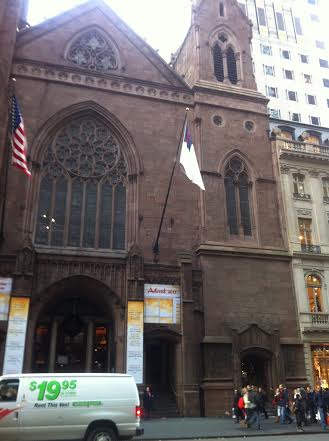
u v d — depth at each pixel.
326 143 40.47
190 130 34.66
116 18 36.31
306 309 31.94
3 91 28.95
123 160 32.75
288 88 65.19
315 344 31.33
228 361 28.38
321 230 35.38
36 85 31.86
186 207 32.19
